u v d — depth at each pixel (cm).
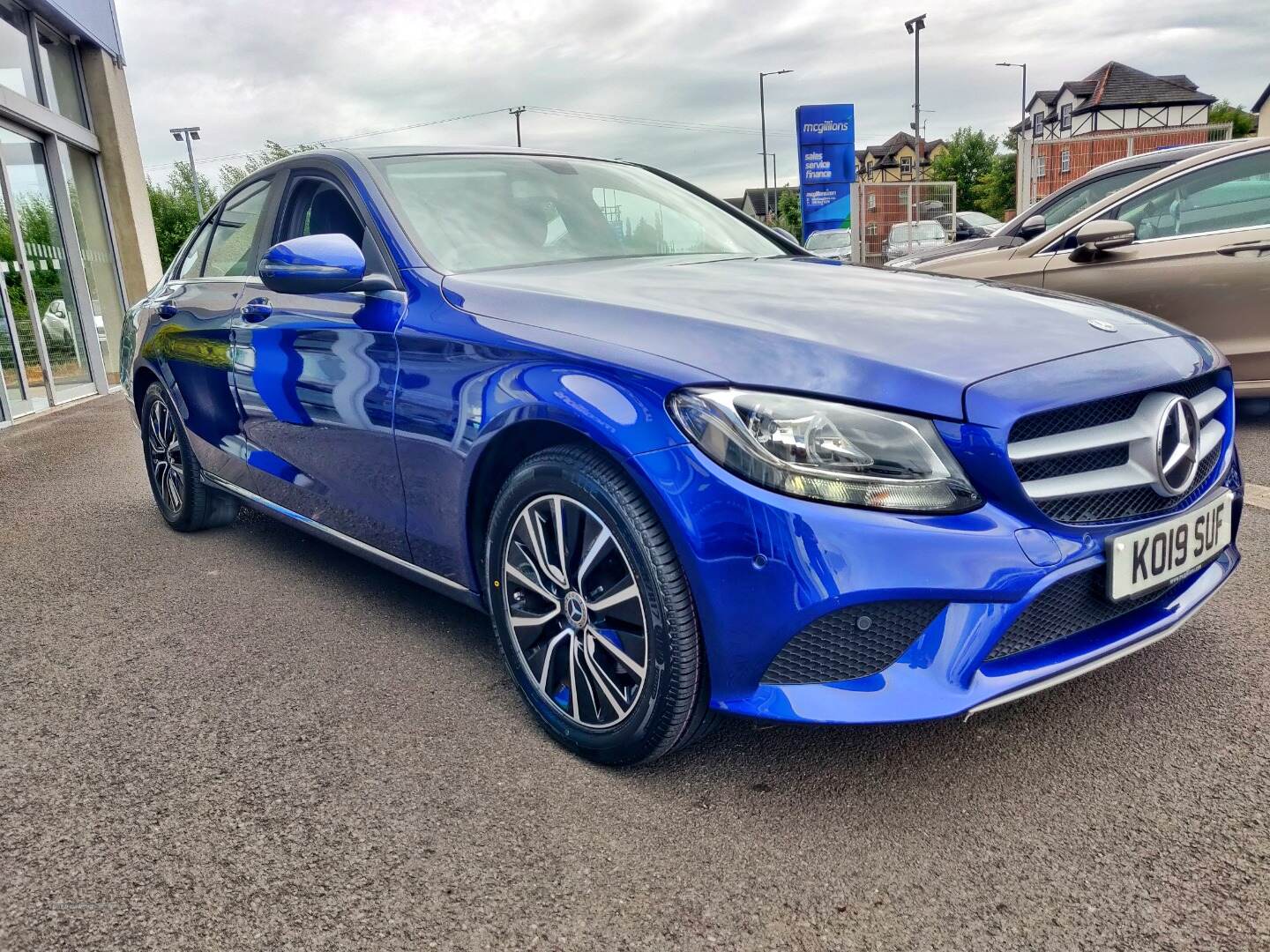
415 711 238
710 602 179
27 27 990
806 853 178
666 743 194
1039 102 7375
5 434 782
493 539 224
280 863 178
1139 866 170
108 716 241
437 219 272
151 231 1312
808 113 1967
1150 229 514
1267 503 375
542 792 201
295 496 309
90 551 392
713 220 337
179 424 384
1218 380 227
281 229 317
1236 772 196
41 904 168
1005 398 178
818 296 223
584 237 291
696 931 158
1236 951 149
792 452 173
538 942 157
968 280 255
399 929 160
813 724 178
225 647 284
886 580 170
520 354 211
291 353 290
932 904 162
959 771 203
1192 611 209
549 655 215
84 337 1047
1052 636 191
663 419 182
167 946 157
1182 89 6331
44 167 1005
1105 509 191
